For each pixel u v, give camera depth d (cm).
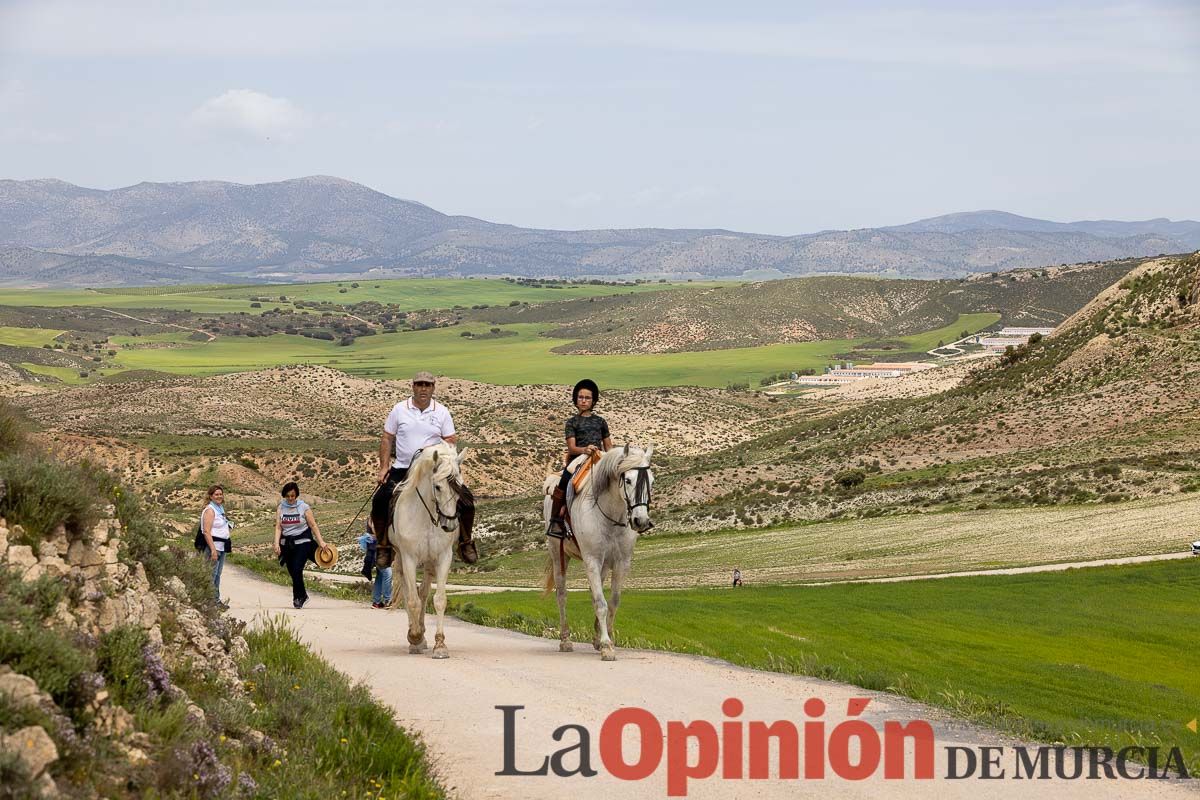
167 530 1164
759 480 10212
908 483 8869
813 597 4391
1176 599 4366
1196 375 11156
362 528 8256
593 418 1555
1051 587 4712
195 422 16262
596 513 1452
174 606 964
